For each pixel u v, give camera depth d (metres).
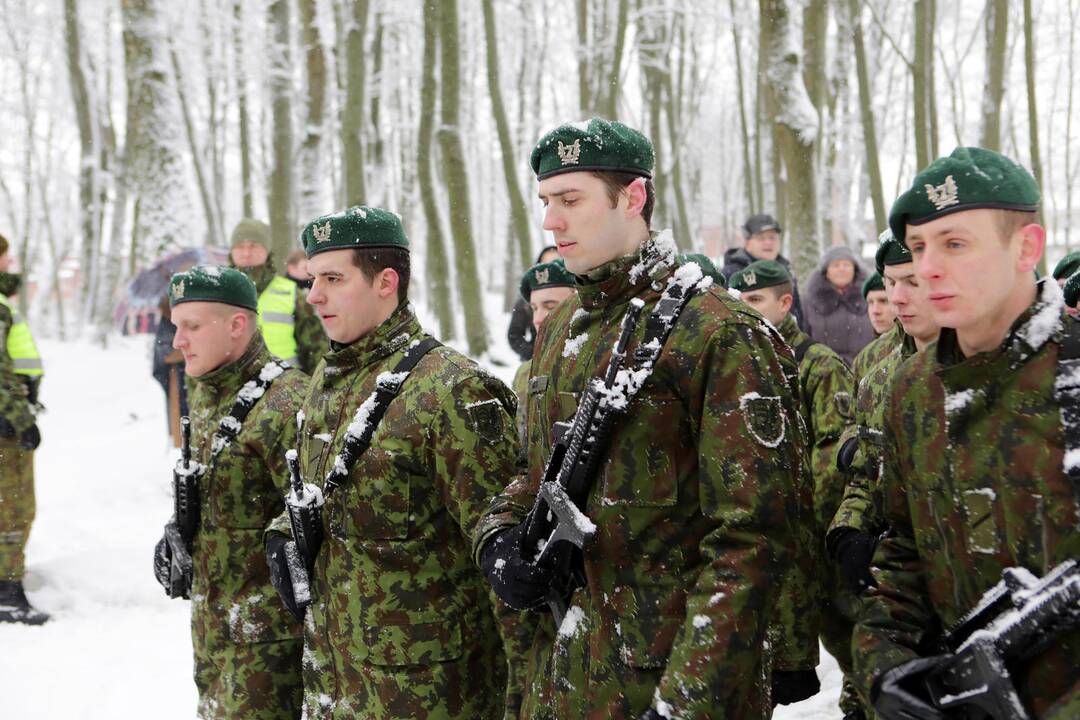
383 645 2.33
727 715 1.63
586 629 1.84
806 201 11.06
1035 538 1.48
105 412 13.03
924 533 1.67
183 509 2.86
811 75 13.01
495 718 2.44
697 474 1.77
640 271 1.85
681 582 1.76
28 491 5.45
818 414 3.23
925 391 1.65
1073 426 1.44
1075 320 1.49
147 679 4.41
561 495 1.80
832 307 6.19
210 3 22.38
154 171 14.30
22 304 29.48
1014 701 1.42
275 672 2.79
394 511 2.32
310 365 6.03
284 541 2.51
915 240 1.58
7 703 4.13
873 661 1.64
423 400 2.34
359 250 2.42
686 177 29.83
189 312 2.88
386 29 20.91
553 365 1.97
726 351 1.72
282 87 13.55
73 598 5.64
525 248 14.44
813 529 1.83
